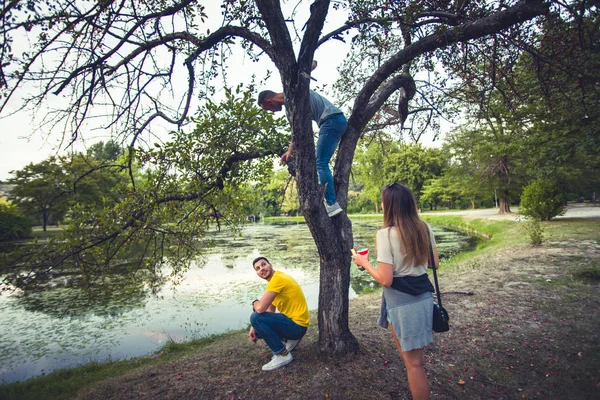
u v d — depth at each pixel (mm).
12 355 5570
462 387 2779
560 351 3293
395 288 2105
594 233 11133
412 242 2061
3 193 32688
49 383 4117
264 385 2846
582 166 19859
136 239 3953
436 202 51312
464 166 26891
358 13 3418
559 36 3961
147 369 3648
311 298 7871
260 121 3600
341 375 2865
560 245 9648
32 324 6992
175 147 3654
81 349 5715
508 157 24047
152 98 3531
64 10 2900
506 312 4562
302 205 2826
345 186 3281
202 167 3754
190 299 8297
